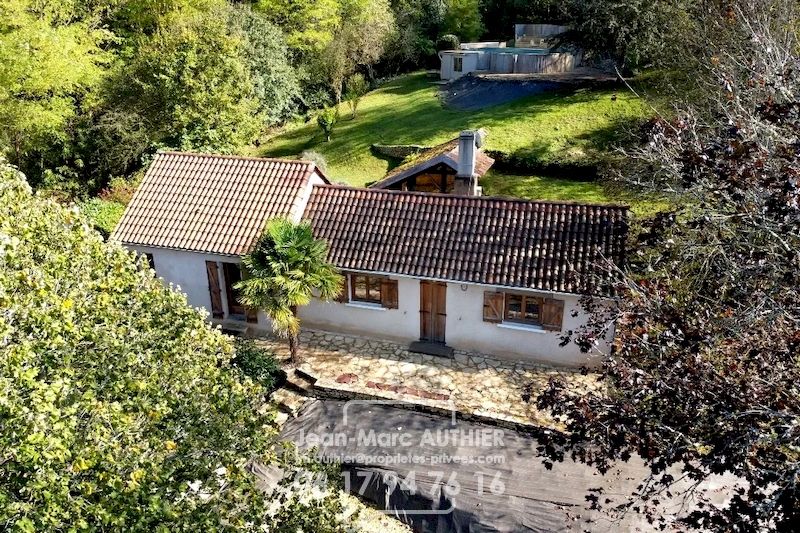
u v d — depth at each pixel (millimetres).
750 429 7266
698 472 8203
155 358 9078
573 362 16469
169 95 27328
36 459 5938
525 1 45281
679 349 8656
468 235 16953
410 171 22406
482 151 27562
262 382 15609
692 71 22672
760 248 8898
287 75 35156
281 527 8445
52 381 7152
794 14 18156
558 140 27875
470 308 16812
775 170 8867
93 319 8883
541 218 16875
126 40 31406
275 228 15828
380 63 43812
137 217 18859
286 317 15766
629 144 25750
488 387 15812
